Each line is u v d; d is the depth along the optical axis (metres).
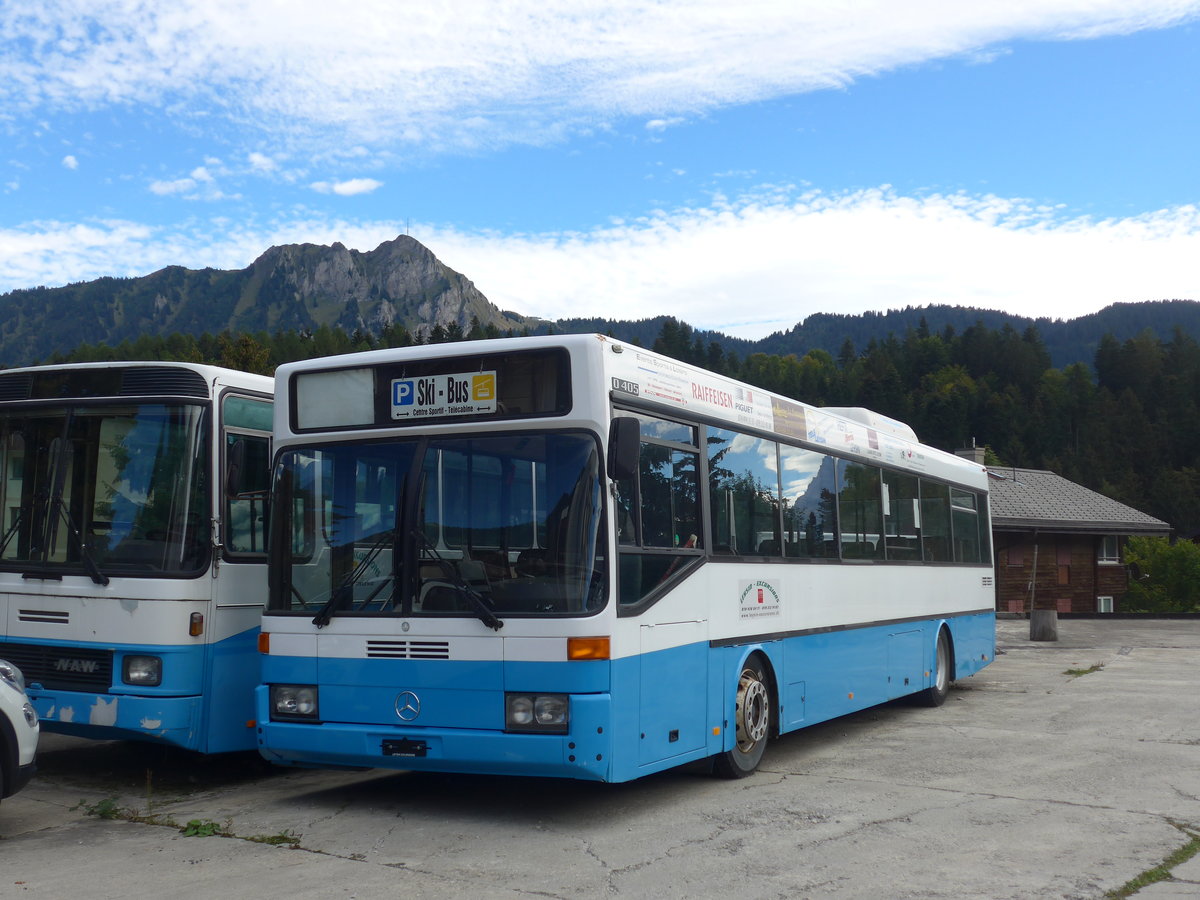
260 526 9.52
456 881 6.25
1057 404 171.62
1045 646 25.77
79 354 165.62
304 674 7.86
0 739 7.32
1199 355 192.75
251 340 144.38
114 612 8.77
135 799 8.76
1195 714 13.77
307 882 6.25
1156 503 135.25
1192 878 6.32
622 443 7.30
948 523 15.75
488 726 7.30
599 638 7.23
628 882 6.23
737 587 9.32
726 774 9.26
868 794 8.70
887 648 12.95
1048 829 7.52
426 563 7.61
